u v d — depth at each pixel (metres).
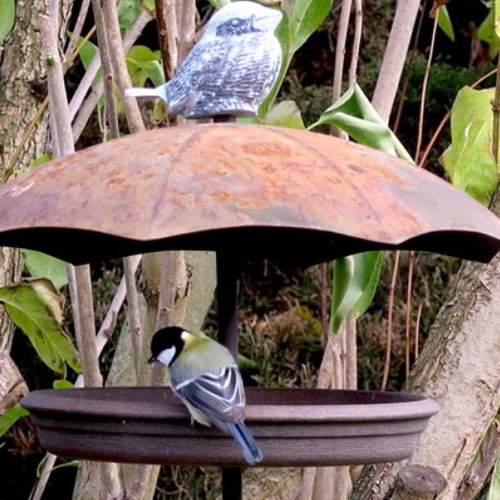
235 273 5.41
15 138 8.14
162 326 6.14
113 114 6.11
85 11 7.38
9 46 8.20
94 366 6.15
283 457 4.43
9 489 12.85
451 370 6.62
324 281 7.50
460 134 7.20
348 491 7.84
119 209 4.09
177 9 6.82
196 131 4.77
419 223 4.29
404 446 4.74
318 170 4.41
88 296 6.11
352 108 6.50
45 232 5.23
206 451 4.44
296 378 12.80
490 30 11.37
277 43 5.10
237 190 4.13
